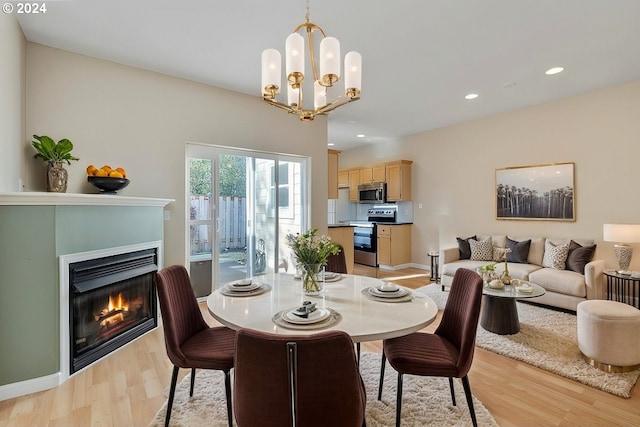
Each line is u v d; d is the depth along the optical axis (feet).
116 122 10.60
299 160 15.70
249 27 8.58
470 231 17.70
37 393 6.89
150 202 10.18
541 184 14.71
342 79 11.57
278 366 3.50
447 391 6.85
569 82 12.26
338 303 5.90
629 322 7.38
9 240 6.79
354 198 24.02
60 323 7.33
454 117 16.94
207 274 13.01
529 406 6.40
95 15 8.00
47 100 9.43
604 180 12.93
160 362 8.23
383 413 6.10
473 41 9.27
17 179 8.27
